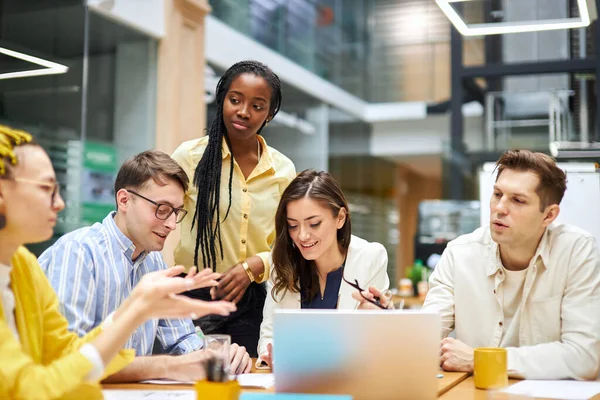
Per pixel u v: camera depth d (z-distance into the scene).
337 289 2.28
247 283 2.42
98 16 5.17
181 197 1.97
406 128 11.66
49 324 1.54
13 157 1.27
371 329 1.49
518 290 2.12
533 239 2.04
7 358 1.17
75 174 5.04
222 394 1.25
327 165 11.23
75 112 5.06
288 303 2.28
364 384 1.49
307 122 10.56
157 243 1.95
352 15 11.48
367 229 13.93
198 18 6.21
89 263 1.91
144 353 2.01
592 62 6.12
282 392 1.52
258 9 9.16
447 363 1.94
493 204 2.01
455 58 6.98
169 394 1.60
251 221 2.57
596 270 2.02
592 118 6.19
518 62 6.55
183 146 2.63
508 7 3.79
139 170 1.93
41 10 4.85
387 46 11.43
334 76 11.34
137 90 5.60
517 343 2.11
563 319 2.01
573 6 3.20
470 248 2.22
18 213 1.27
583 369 1.88
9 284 1.40
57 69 4.93
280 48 9.75
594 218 2.77
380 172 13.74
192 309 1.30
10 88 4.61
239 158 2.59
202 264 2.55
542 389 1.71
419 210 6.18
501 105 7.66
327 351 1.50
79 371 1.22
